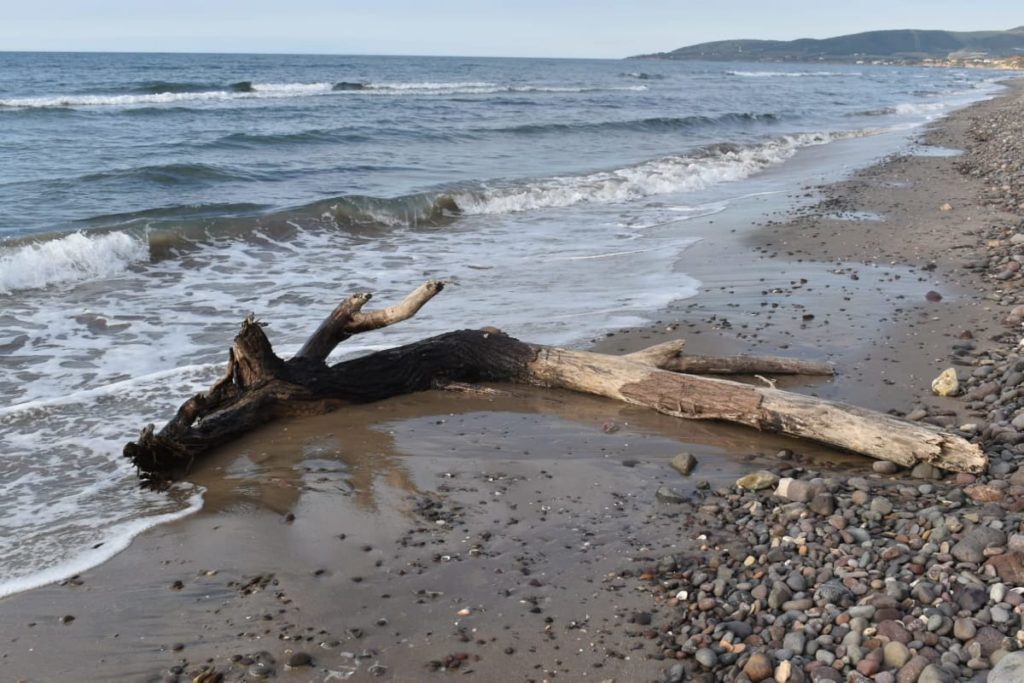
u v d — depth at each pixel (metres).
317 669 3.62
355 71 80.94
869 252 11.51
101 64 84.56
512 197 16.23
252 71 72.44
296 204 14.85
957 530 4.31
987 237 11.91
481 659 3.66
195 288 10.03
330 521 4.92
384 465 5.67
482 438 6.12
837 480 5.18
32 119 28.73
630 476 5.44
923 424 5.52
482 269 11.15
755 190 18.67
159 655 3.74
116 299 9.48
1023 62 192.88
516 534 4.73
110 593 4.22
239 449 5.97
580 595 4.12
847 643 3.52
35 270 9.95
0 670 3.64
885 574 4.04
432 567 4.40
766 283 10.09
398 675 3.57
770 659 3.47
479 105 41.12
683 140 29.47
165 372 7.29
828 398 6.57
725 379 6.97
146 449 5.43
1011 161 20.03
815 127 37.12
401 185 17.59
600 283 10.35
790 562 4.25
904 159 22.92
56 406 6.55
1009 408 5.99
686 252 12.06
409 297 6.60
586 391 6.98
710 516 4.86
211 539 4.74
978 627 3.48
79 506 5.13
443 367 7.19
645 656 3.65
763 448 5.89
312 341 6.74
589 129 31.34
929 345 7.66
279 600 4.14
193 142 23.30
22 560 4.52
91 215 13.82
